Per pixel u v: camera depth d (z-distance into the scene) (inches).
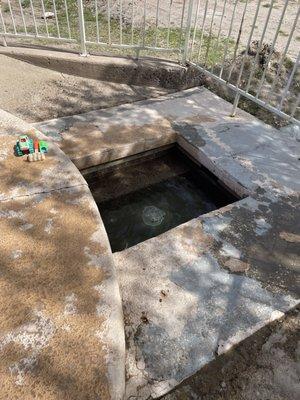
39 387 58.7
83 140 133.3
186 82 173.9
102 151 129.0
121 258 93.2
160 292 86.2
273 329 82.1
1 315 67.5
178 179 140.9
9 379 59.3
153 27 216.4
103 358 63.1
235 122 151.3
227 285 89.1
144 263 92.5
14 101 152.0
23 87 158.9
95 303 70.8
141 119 148.4
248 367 75.7
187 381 72.6
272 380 74.4
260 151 135.3
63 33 203.5
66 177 99.4
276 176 124.0
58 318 67.9
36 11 234.4
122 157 135.9
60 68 168.4
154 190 135.9
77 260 78.2
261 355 77.7
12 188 94.7
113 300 71.7
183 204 131.6
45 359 62.1
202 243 98.8
